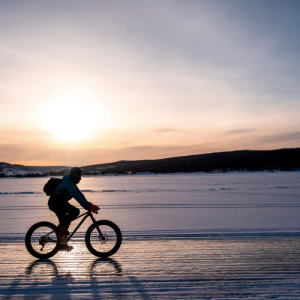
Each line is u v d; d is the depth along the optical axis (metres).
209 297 4.30
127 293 4.45
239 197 19.97
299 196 20.25
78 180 6.41
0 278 5.06
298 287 4.65
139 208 14.55
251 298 4.26
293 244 7.17
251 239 7.70
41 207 15.21
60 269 5.50
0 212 13.31
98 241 7.42
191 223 10.25
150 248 6.85
